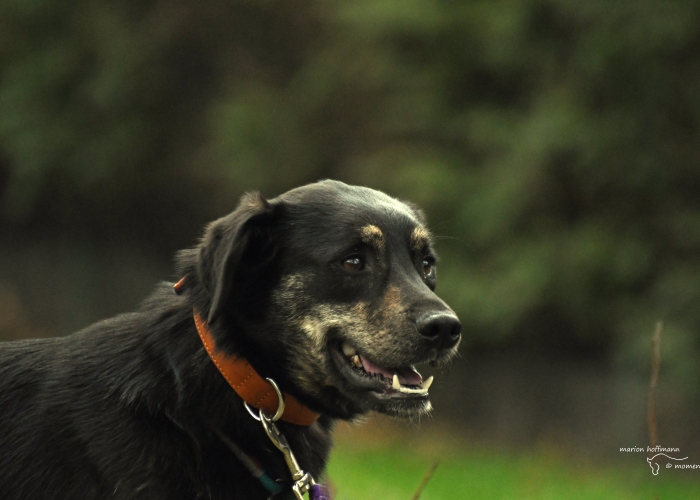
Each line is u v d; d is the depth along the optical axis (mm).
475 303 16188
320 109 20906
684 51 15211
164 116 24109
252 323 4582
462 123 17703
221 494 4254
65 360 4562
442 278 16562
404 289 4539
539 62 16922
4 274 27250
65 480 4188
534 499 10883
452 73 18250
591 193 16297
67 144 23703
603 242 15672
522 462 14984
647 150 15469
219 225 4496
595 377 17719
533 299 15836
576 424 17266
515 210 16078
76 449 4227
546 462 15086
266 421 4391
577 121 15484
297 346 4570
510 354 18734
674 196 15898
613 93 15680
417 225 4855
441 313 4441
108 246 28031
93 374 4465
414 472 12445
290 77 22891
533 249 16078
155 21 22859
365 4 17766
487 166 16953
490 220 16141
